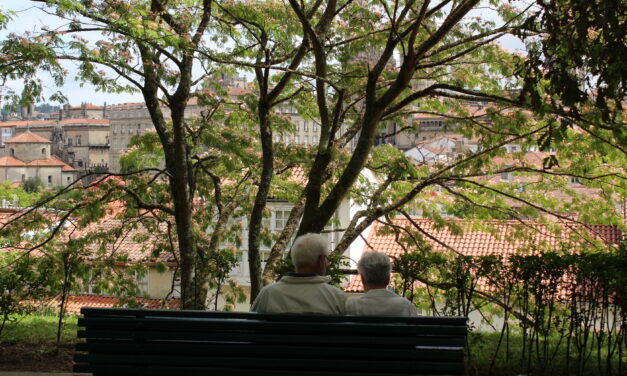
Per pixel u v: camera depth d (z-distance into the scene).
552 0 7.20
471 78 13.27
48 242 13.23
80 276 10.59
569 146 12.25
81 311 3.61
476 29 12.88
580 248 13.41
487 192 14.33
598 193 14.11
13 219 13.44
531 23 7.36
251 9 12.98
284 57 13.66
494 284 7.45
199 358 3.55
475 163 11.87
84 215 14.24
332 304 4.12
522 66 7.53
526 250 13.90
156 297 33.09
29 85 9.99
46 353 8.69
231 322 3.55
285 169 16.52
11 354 8.61
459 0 9.87
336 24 13.84
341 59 13.87
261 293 4.19
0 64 9.64
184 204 13.50
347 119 15.21
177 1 13.00
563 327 7.23
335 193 9.55
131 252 27.83
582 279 6.88
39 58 9.45
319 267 4.24
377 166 14.23
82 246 13.14
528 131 11.79
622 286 6.52
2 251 13.27
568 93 7.06
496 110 11.55
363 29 13.88
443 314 8.09
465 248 28.19
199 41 12.35
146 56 11.52
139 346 3.58
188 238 13.52
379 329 3.49
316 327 3.51
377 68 9.60
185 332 3.57
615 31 6.68
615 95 7.23
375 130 9.67
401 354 3.47
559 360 7.79
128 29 9.94
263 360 3.53
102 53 10.28
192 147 15.92
